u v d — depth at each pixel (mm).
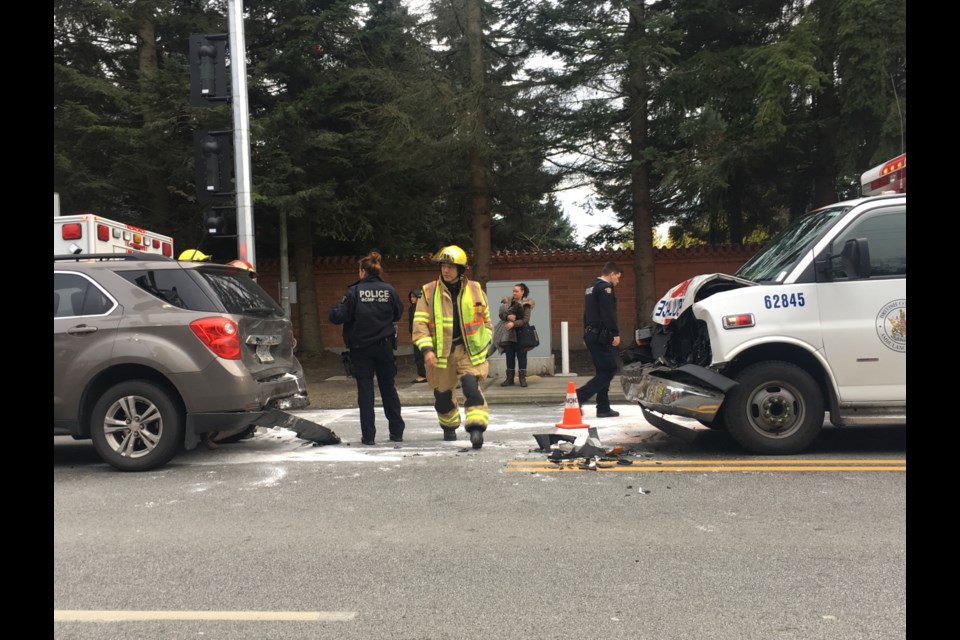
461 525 4680
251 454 7086
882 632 3127
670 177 13609
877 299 6148
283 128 14633
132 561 4141
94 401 6488
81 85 14016
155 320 6383
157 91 13828
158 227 15617
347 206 15758
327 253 19234
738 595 3523
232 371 6355
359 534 4543
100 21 14984
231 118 13562
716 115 12945
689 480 5641
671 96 14023
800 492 5230
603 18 14891
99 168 15023
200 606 3527
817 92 13141
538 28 15375
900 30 11203
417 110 14234
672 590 3600
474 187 15688
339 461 6648
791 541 4250
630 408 9805
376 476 6023
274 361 7137
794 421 6285
